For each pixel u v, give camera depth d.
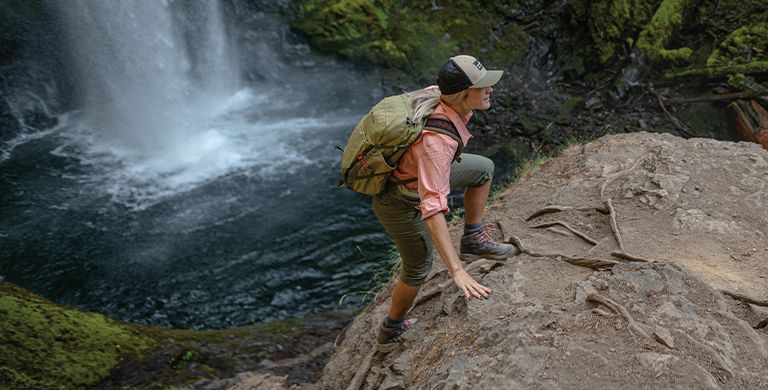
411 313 4.10
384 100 2.98
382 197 3.14
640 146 5.20
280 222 9.07
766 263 3.65
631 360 2.83
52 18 11.65
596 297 3.23
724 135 11.01
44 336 5.50
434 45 12.74
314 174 10.23
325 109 12.23
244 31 12.86
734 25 11.67
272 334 6.48
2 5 11.41
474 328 3.33
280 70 12.86
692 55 11.68
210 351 6.01
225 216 9.19
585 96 11.87
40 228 8.84
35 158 10.56
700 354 2.84
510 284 3.63
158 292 7.76
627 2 11.96
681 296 3.16
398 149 2.91
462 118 2.93
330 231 8.91
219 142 11.13
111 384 5.38
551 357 2.89
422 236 3.23
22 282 7.90
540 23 12.76
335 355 4.73
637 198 4.39
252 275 8.06
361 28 12.77
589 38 12.35
